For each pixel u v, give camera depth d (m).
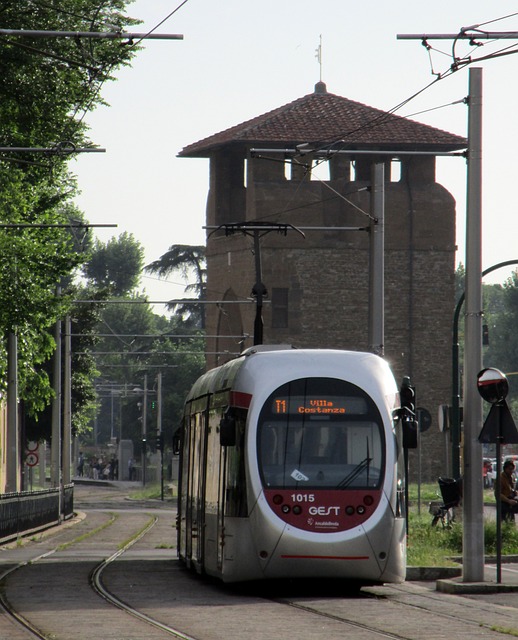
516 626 33.06
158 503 160.12
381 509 42.53
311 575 42.03
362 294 160.38
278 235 159.00
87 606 38.41
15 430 96.25
